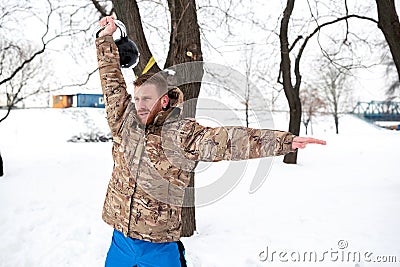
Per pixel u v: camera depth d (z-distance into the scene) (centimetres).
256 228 557
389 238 505
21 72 1703
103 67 257
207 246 492
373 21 1144
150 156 230
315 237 517
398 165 1262
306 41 1353
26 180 862
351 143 2127
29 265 473
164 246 242
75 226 598
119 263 246
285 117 1552
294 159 1299
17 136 2000
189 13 488
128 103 249
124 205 238
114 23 266
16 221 616
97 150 1455
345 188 837
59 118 2161
